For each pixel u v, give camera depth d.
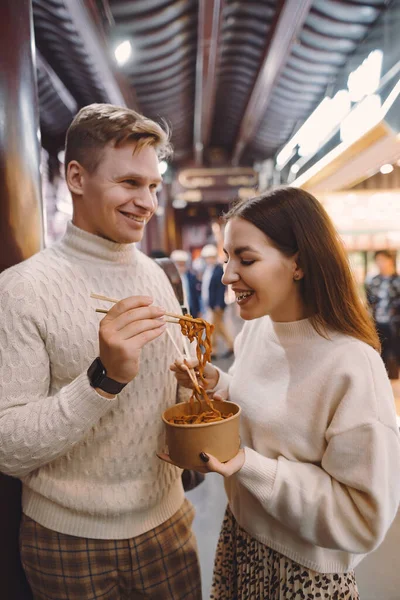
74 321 1.07
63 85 4.60
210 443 0.93
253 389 1.16
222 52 5.64
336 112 4.82
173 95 6.92
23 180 1.42
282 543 1.07
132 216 1.09
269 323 1.23
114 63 4.26
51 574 1.11
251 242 1.01
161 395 1.20
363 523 0.94
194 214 19.11
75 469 1.09
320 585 1.04
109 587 1.13
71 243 1.15
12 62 1.37
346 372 0.97
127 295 1.18
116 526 1.13
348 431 0.94
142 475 1.16
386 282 4.18
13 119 1.38
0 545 1.31
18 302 1.01
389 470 0.93
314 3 3.62
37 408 0.96
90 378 0.95
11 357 0.99
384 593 1.99
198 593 1.29
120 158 1.03
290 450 1.06
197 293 7.46
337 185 4.64
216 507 2.77
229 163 12.41
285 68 5.32
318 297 1.04
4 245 1.36
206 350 1.08
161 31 4.54
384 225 4.58
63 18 3.33
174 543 1.24
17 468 0.97
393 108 2.95
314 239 1.02
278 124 7.80
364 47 4.03
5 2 1.34
